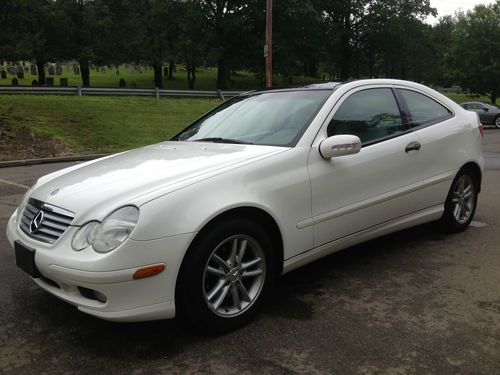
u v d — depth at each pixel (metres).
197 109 23.73
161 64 48.09
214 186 2.97
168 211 2.75
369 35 48.78
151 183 2.93
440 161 4.55
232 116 4.32
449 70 36.44
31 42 34.94
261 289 3.22
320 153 3.53
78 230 2.77
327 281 3.87
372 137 4.00
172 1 41.84
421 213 4.45
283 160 3.34
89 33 38.47
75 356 2.82
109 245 2.64
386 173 3.99
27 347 2.93
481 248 4.61
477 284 3.76
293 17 40.47
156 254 2.69
